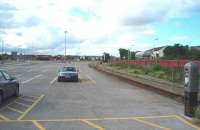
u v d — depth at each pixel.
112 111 14.88
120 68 54.56
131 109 15.50
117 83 32.44
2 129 10.85
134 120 12.69
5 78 17.98
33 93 22.34
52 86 28.30
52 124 11.78
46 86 28.27
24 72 54.12
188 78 13.26
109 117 13.32
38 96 20.58
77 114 13.99
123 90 25.06
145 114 14.10
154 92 23.62
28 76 43.44
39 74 48.56
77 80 35.28
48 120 12.56
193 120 12.41
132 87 27.88
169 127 11.40
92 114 14.02
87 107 16.06
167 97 20.50
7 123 11.90
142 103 17.66
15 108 15.55
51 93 22.44
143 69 40.44
